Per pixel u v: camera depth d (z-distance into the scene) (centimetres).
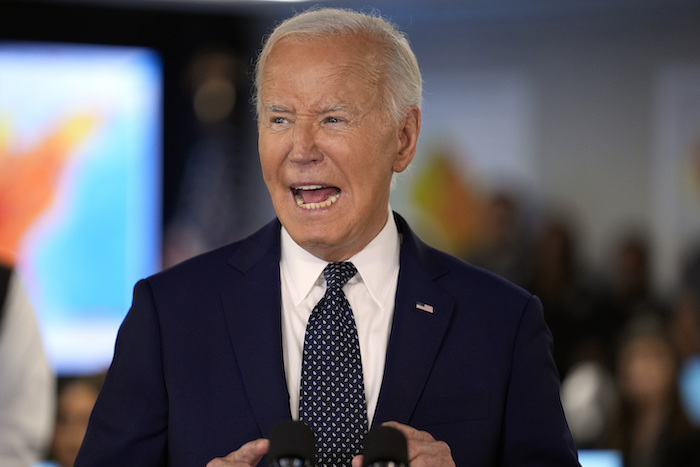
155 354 188
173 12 652
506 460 191
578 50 655
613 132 650
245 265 198
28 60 621
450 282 201
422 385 186
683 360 605
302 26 186
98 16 638
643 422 571
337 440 179
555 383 196
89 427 187
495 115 666
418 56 678
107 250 627
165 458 188
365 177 185
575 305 636
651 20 642
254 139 670
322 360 184
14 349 319
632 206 646
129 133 640
